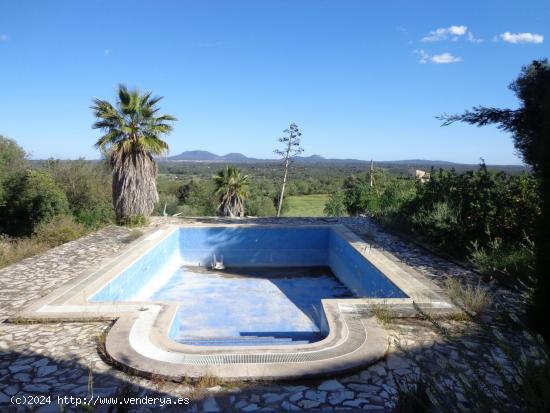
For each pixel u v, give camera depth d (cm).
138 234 1110
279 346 438
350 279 997
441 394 241
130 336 459
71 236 1076
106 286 685
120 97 1280
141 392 351
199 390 352
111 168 1301
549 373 218
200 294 968
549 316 416
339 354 410
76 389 355
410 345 436
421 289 618
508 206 789
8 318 521
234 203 2862
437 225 877
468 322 494
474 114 709
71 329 491
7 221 1318
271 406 331
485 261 709
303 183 5606
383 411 323
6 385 362
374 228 1227
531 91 662
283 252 1259
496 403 228
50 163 1638
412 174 1502
